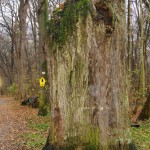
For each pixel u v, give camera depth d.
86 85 4.53
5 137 10.17
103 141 4.53
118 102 4.62
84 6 4.55
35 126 12.37
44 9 15.59
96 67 4.52
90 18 4.52
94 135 4.53
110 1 4.62
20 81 28.17
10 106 23.38
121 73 4.67
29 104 22.27
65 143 4.62
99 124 4.52
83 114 4.54
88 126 4.54
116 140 4.59
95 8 4.54
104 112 4.53
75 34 4.55
